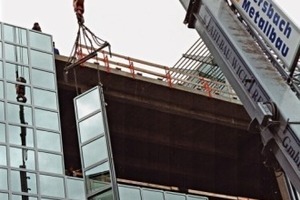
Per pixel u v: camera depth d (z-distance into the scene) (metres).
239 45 13.26
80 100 29.06
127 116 42.34
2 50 35.69
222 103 45.22
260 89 12.50
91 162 26.44
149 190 38.28
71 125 40.53
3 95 33.88
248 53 13.02
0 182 30.59
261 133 12.30
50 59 37.41
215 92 45.47
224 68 13.91
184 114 43.97
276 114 11.79
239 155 46.47
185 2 15.55
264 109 11.95
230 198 47.88
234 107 45.50
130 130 42.56
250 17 13.01
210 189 47.41
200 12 14.98
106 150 26.09
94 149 26.91
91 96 28.75
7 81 34.59
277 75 12.39
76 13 24.03
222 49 14.01
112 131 41.97
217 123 45.00
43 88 35.78
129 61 42.97
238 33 13.52
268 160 12.40
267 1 12.52
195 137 44.91
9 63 35.47
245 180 47.53
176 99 43.75
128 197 37.09
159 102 43.12
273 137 11.93
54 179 32.53
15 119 33.38
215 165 46.28
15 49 36.34
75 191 32.91
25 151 32.50
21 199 30.75
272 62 12.71
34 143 33.09
